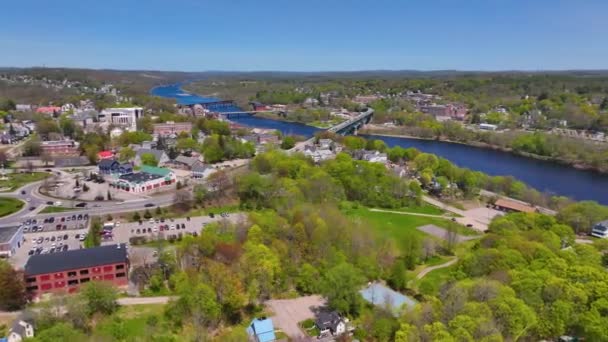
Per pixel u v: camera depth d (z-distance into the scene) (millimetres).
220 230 164875
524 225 166875
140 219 196125
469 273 126500
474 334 87625
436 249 168000
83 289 119750
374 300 124938
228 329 115312
